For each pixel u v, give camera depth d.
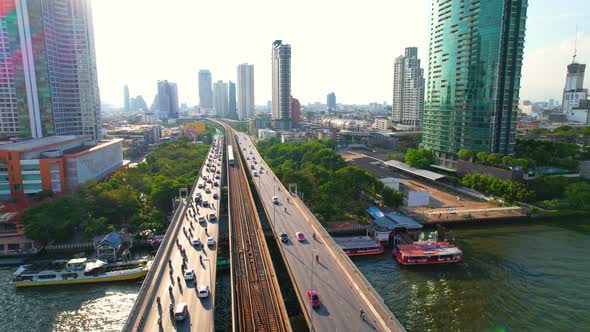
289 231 138.25
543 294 119.44
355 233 172.62
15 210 180.38
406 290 122.06
